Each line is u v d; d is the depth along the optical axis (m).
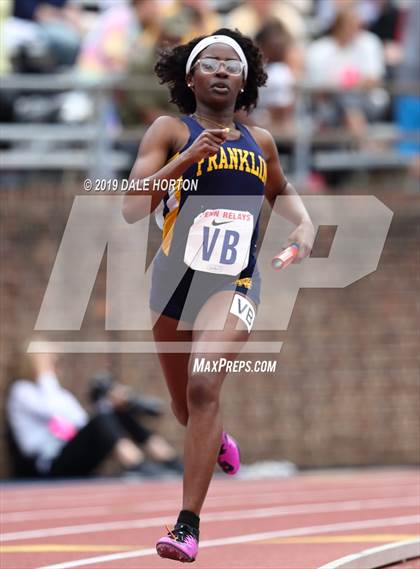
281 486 21.09
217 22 26.44
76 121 25.56
